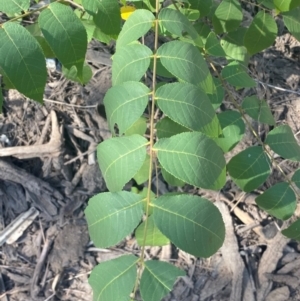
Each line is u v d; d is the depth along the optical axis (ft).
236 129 1.41
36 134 2.34
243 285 2.22
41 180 2.30
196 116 1.05
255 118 1.47
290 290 2.21
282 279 2.21
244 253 2.26
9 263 2.27
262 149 1.36
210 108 1.06
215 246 0.99
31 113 2.36
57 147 2.29
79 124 2.36
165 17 1.18
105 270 1.02
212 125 1.06
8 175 2.27
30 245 2.29
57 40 1.14
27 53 1.06
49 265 2.26
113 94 1.09
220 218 0.99
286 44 2.47
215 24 1.69
